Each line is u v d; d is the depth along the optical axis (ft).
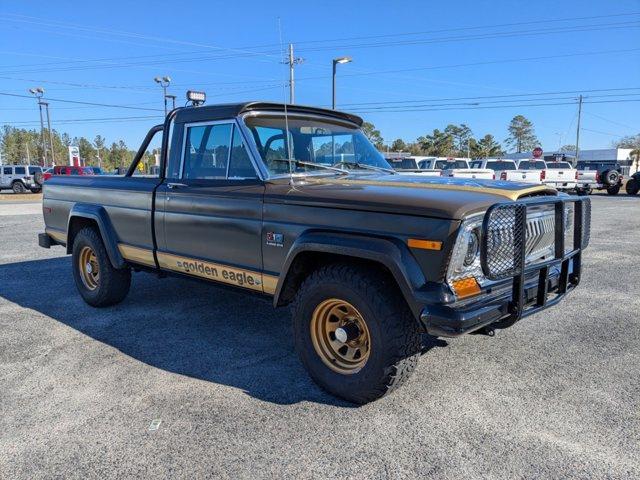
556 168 80.38
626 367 12.78
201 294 20.22
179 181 14.89
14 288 21.76
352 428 10.08
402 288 9.70
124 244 16.92
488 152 327.26
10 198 91.30
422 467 8.80
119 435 9.95
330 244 10.58
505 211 9.71
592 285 21.07
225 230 13.32
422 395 11.38
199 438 9.80
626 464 8.78
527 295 10.79
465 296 9.77
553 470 8.65
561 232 11.27
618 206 61.36
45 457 9.27
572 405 10.85
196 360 13.58
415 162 68.59
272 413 10.72
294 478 8.59
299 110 14.51
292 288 12.14
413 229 9.75
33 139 329.52
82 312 18.06
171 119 15.24
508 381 12.03
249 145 12.93
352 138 16.01
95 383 12.23
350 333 10.94
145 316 17.48
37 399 11.44
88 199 18.34
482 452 9.20
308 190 11.61
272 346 14.61
